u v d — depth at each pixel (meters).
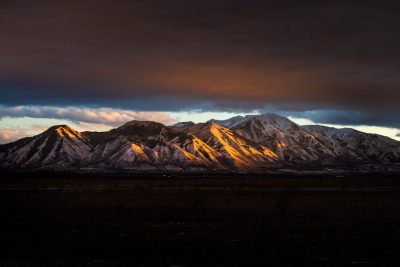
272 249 35.78
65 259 32.22
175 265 30.23
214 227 47.50
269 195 96.50
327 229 46.22
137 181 197.25
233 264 30.62
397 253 34.31
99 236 41.69
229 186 147.62
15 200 79.81
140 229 46.06
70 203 74.00
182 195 95.69
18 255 33.56
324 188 137.12
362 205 73.00
